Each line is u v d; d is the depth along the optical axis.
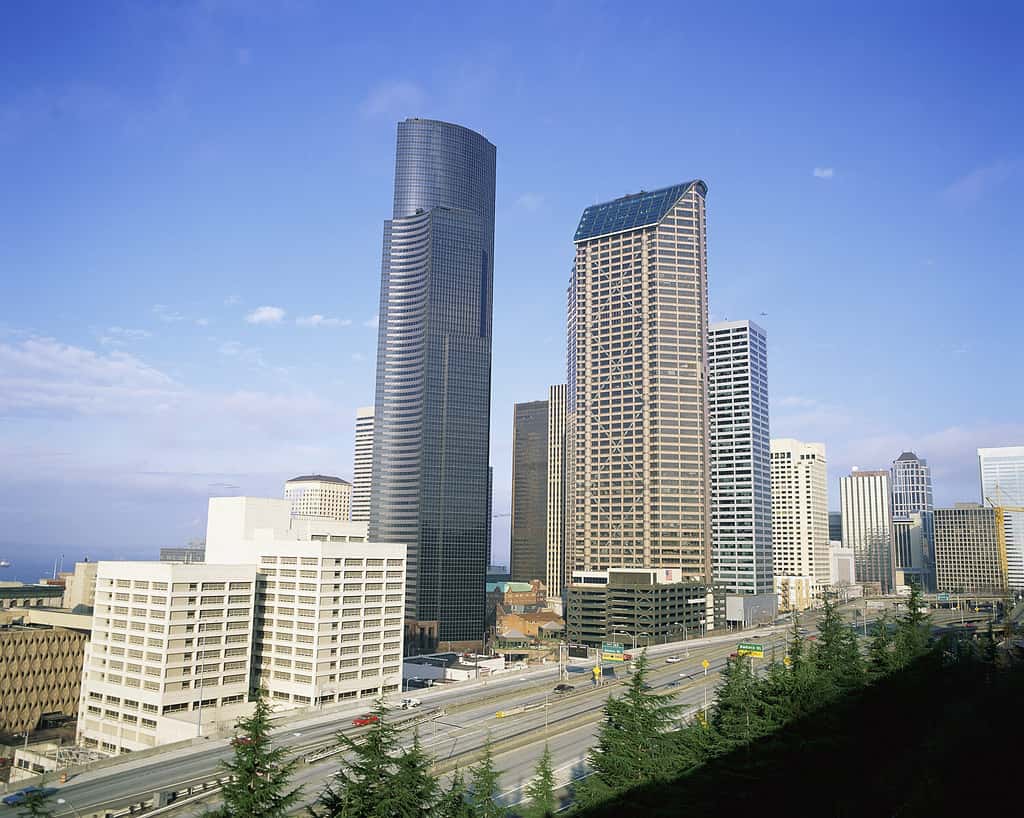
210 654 184.25
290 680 196.00
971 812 87.94
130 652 184.12
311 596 194.75
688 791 86.69
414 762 70.75
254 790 63.56
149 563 186.12
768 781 90.25
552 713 165.88
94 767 127.81
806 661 128.00
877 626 171.00
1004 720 122.69
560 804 106.00
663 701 93.69
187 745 142.38
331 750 134.25
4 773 170.12
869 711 116.38
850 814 87.38
